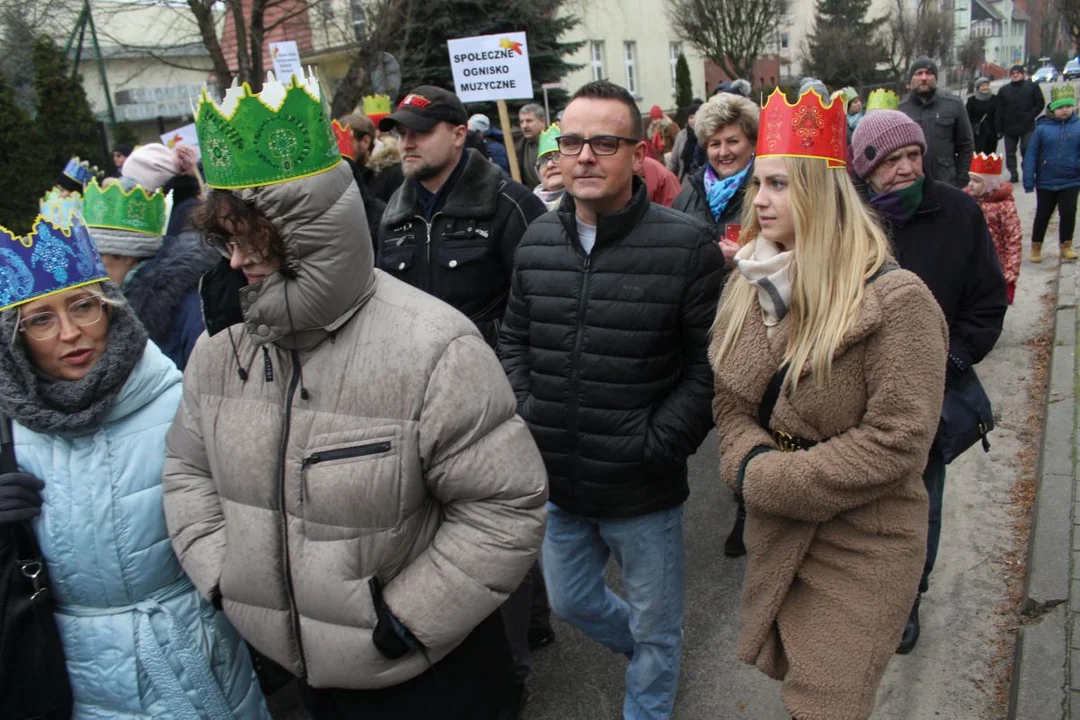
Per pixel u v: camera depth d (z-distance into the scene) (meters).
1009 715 2.69
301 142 1.58
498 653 2.01
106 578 2.03
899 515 2.00
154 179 3.77
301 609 1.79
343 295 1.70
